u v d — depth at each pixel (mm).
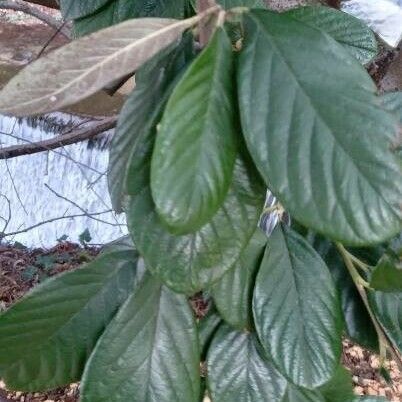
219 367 407
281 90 286
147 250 322
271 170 285
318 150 284
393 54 936
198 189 274
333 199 286
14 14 3152
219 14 298
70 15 533
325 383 381
